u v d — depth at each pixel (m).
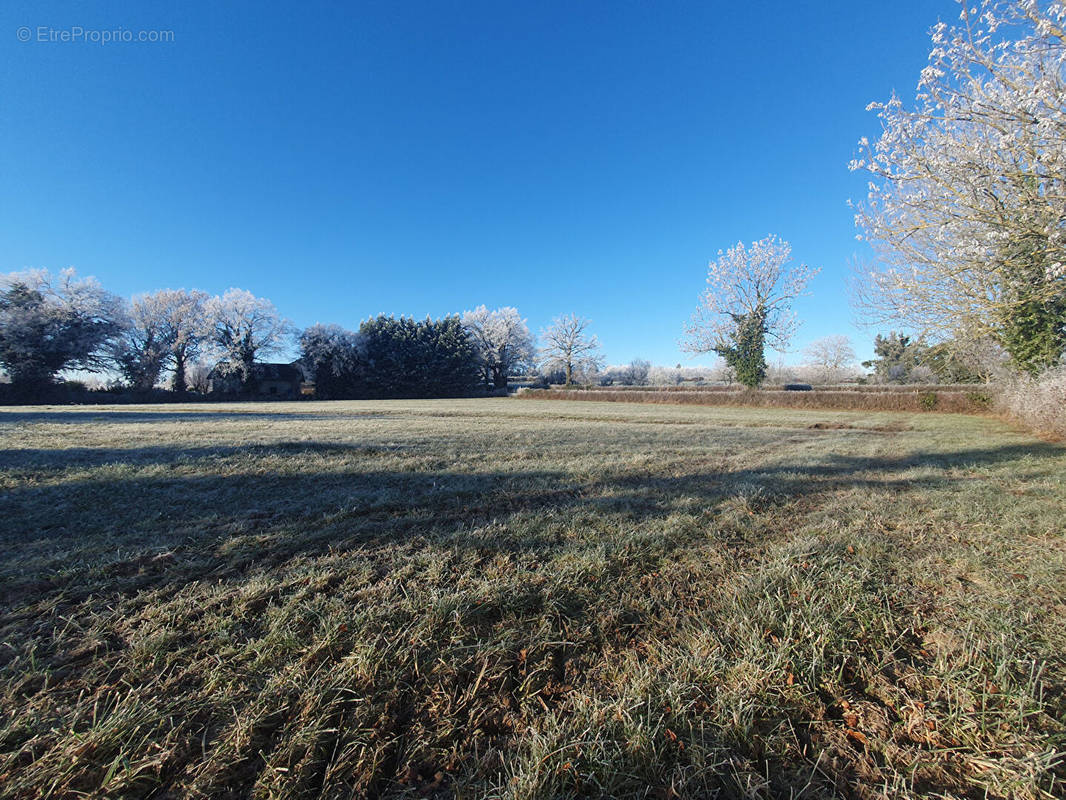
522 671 2.04
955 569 3.06
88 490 5.19
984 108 4.96
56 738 1.61
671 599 2.70
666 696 1.82
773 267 31.67
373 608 2.48
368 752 1.60
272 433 11.01
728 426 15.55
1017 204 5.21
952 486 5.52
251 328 43.03
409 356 49.38
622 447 9.28
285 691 1.84
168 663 2.01
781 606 2.50
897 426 15.38
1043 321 9.48
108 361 37.72
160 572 2.99
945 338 7.50
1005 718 1.71
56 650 2.12
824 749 1.62
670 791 1.47
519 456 8.04
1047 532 3.78
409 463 7.10
